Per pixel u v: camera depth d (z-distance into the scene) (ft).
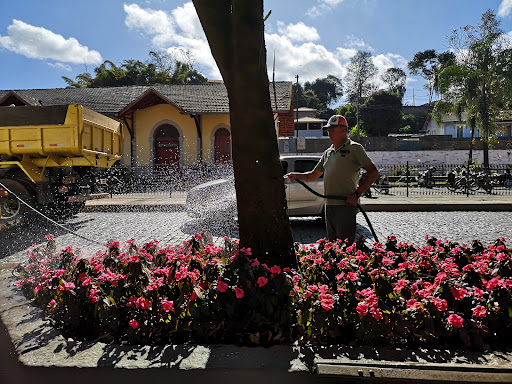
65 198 31.17
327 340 7.73
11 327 8.51
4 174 29.76
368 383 6.61
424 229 27.02
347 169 12.17
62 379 7.01
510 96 81.82
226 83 9.74
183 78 154.71
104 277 8.97
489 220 31.04
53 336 8.07
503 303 7.64
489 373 6.63
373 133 179.01
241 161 10.04
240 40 9.14
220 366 6.91
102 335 8.38
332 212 12.42
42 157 30.07
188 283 8.39
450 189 56.34
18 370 7.14
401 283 8.59
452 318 7.20
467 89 83.51
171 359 7.14
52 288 9.31
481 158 100.89
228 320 8.22
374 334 7.45
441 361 6.93
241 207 10.30
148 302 8.05
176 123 75.46
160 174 72.02
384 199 43.06
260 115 9.71
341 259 10.53
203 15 9.18
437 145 117.70
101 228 28.63
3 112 29.37
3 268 13.53
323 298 7.60
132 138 75.61
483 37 84.69
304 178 13.57
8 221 26.99
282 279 8.46
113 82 144.05
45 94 84.94
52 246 14.24
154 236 25.35
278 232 10.25
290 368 6.85
